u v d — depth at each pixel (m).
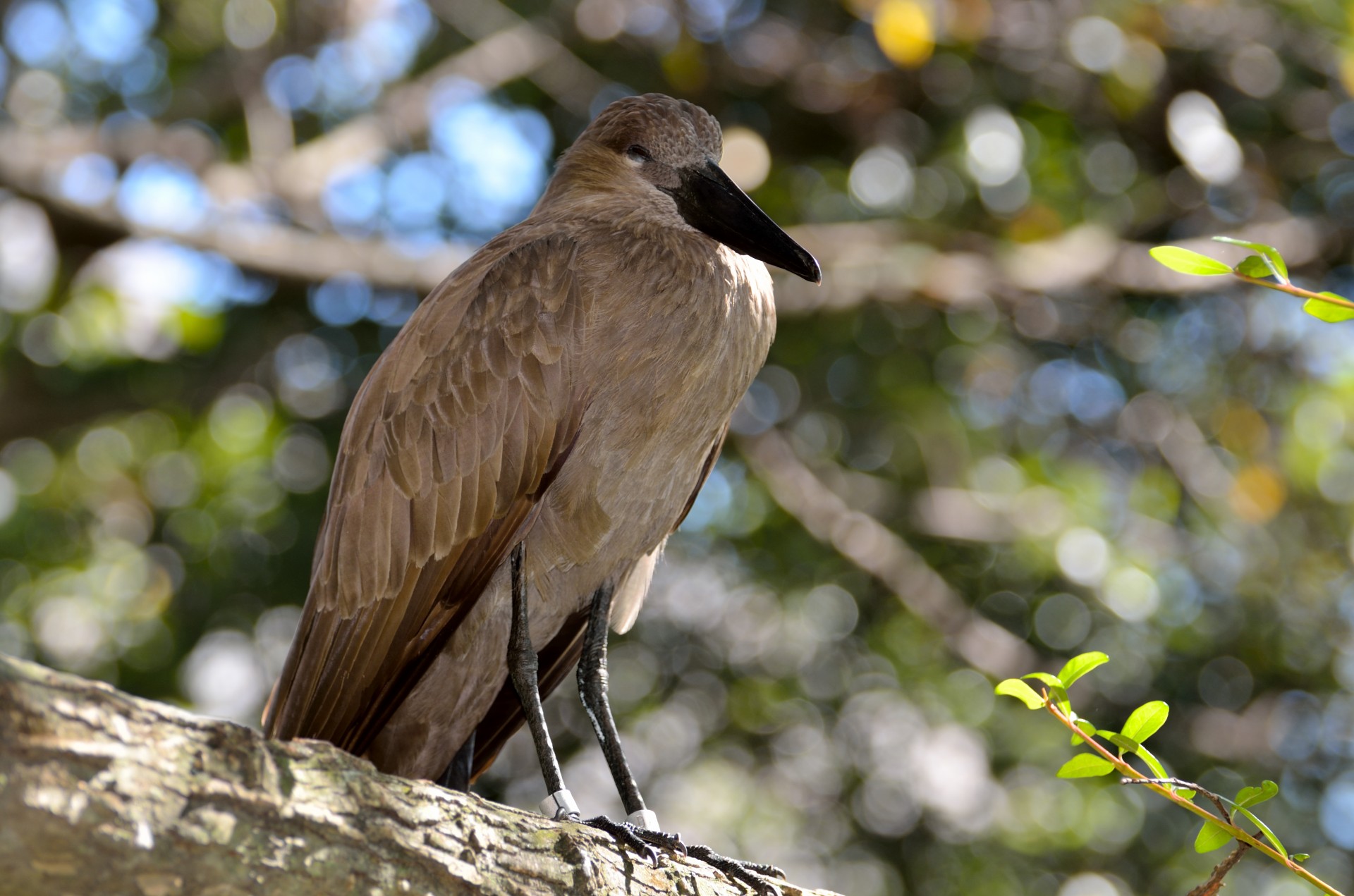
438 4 12.20
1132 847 11.30
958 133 11.55
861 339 12.02
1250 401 11.74
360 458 5.17
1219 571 11.55
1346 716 11.39
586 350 5.01
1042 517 11.20
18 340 11.68
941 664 11.87
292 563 11.58
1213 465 11.62
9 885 2.62
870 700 11.91
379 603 5.01
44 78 12.20
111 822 2.65
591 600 5.53
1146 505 11.87
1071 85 11.84
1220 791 11.03
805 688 11.88
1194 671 11.50
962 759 11.59
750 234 5.48
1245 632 11.29
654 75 12.38
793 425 12.24
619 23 11.73
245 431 11.85
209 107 12.22
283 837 2.92
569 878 3.53
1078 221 11.93
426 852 3.21
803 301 10.64
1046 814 11.23
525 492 4.99
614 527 5.23
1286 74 12.12
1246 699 11.45
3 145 9.91
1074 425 12.44
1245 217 12.26
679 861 4.26
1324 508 11.16
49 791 2.58
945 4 10.12
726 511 12.13
